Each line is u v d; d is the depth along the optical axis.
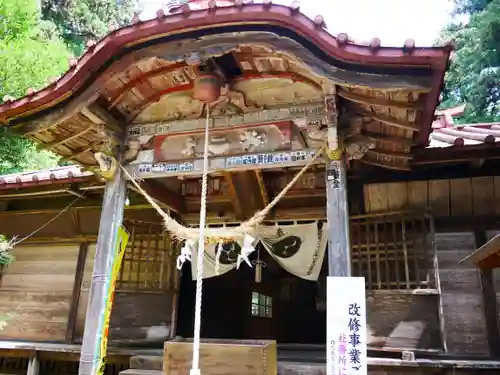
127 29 5.19
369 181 7.79
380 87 4.61
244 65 5.78
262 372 5.62
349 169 7.68
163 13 5.05
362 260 7.67
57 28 21.36
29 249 10.10
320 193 8.53
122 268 9.02
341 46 4.56
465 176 7.38
